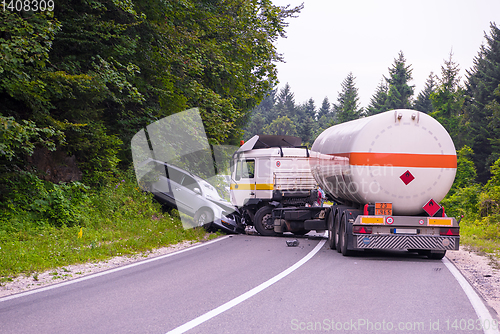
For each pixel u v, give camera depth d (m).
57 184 14.06
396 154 10.62
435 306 6.27
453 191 42.72
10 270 8.34
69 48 14.65
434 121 10.73
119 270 8.77
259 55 26.66
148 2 16.27
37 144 13.20
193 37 18.84
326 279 8.05
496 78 79.06
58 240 11.17
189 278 8.01
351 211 11.15
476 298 6.74
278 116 149.38
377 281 7.96
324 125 149.00
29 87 11.79
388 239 10.69
